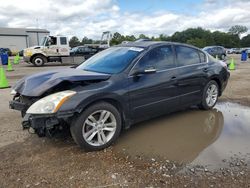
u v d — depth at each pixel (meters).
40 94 3.72
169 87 4.81
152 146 4.03
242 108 6.15
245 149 3.91
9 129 4.78
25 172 3.29
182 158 3.63
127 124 4.29
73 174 3.23
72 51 22.42
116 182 3.05
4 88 9.34
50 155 3.73
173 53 5.08
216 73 5.86
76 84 3.91
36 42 81.06
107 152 3.84
